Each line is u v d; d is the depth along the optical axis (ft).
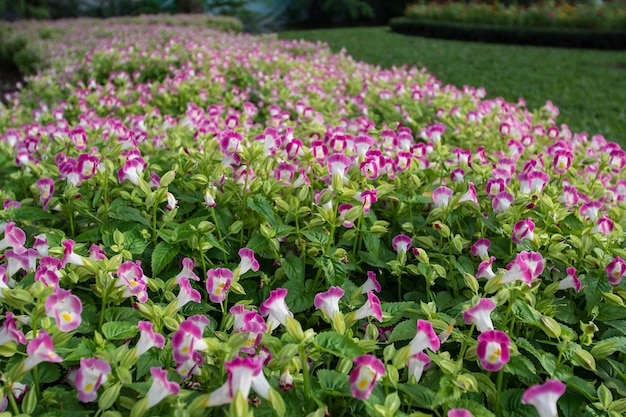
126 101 19.79
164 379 5.33
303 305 7.79
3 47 47.98
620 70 42.60
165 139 11.78
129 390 6.16
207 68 24.53
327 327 8.10
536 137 16.10
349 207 8.44
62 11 78.13
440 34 65.10
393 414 5.40
